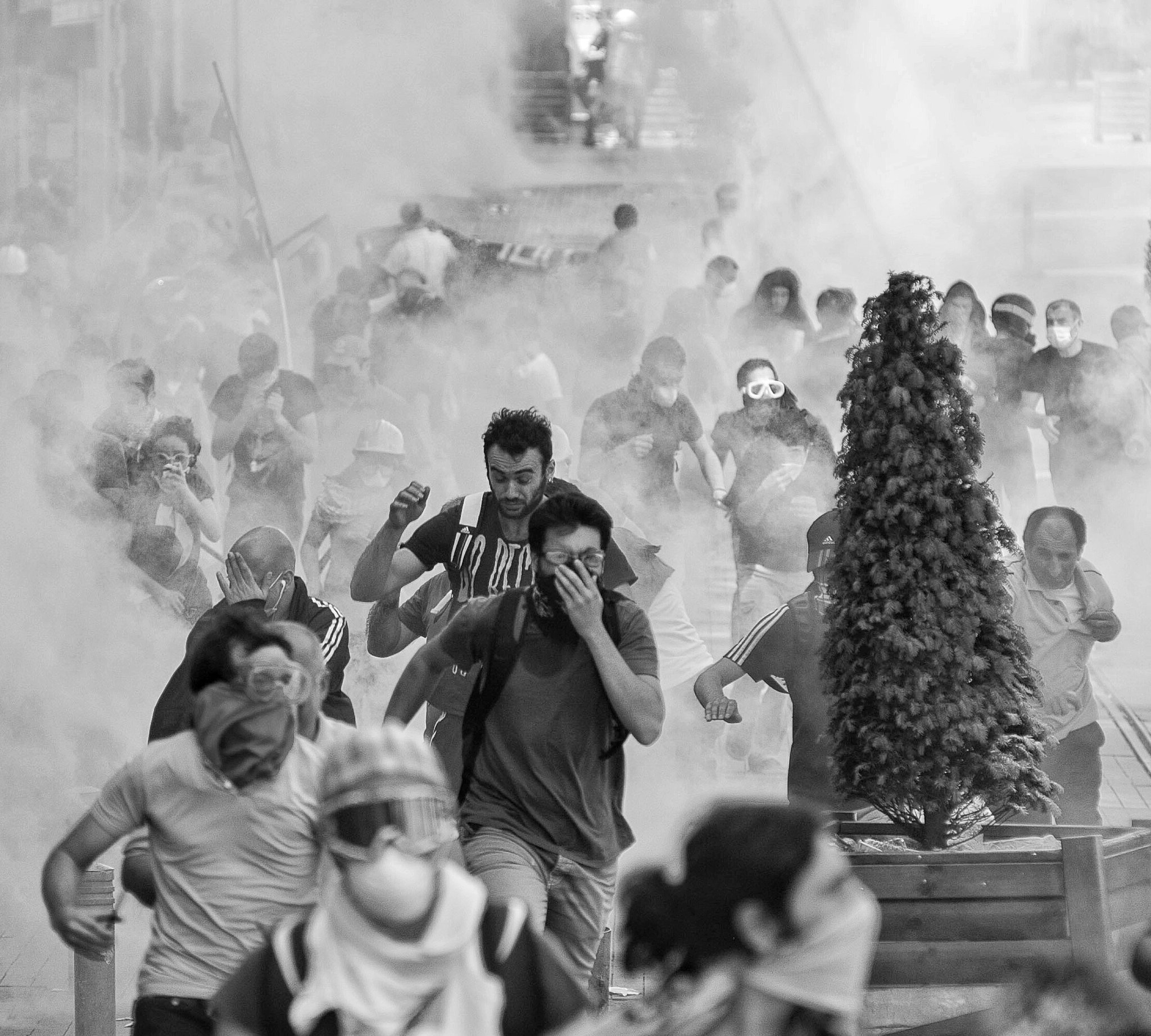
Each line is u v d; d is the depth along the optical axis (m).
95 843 8.59
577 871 10.51
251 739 8.36
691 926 5.73
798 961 5.73
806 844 5.71
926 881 10.80
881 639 11.23
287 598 11.76
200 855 8.48
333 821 6.44
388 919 6.44
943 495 11.34
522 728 10.42
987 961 10.76
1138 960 8.10
